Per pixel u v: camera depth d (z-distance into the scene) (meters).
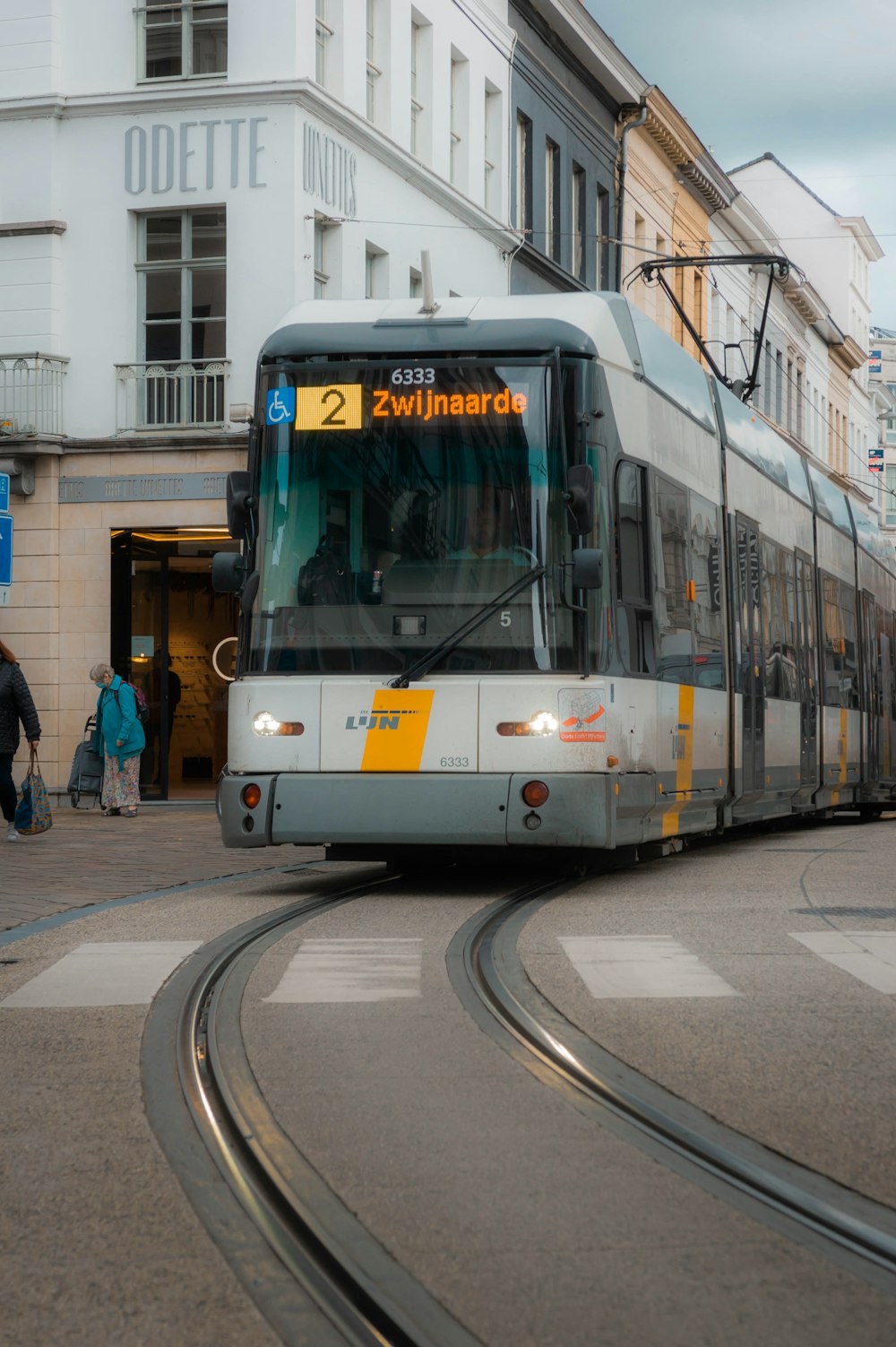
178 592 26.12
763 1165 5.04
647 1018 7.26
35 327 25.36
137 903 11.83
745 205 51.56
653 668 12.82
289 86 24.59
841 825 22.70
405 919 10.59
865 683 23.66
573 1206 4.68
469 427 11.77
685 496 14.12
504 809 11.42
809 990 7.87
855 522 24.08
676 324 46.09
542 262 35.16
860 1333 3.75
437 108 30.30
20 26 25.34
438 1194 4.80
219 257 25.08
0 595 15.43
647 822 12.81
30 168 25.39
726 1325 3.80
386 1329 3.80
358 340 11.98
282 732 11.81
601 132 39.62
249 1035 7.02
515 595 11.57
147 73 25.19
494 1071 6.36
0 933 10.38
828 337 67.75
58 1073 6.45
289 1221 4.60
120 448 25.08
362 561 11.82
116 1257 4.31
